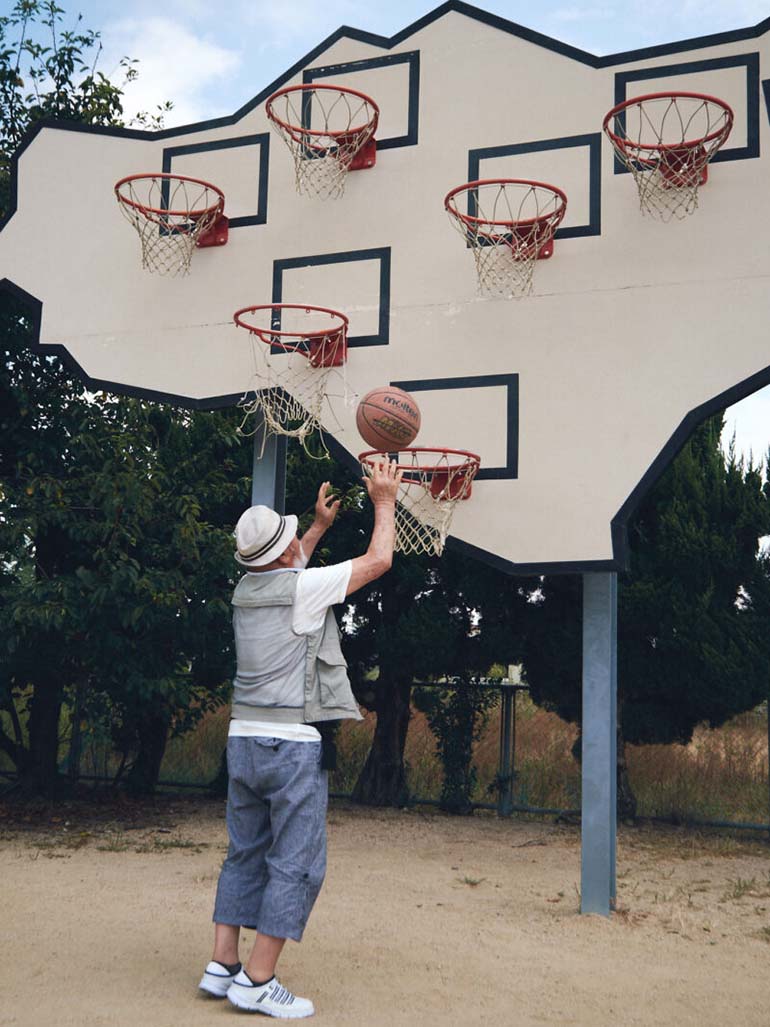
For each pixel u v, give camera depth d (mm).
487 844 8875
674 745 10750
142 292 7680
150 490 9156
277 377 7215
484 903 6453
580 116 6840
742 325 6238
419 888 6871
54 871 7023
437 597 10500
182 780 11547
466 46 7203
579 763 10359
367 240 7180
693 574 9391
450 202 7023
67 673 9727
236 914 4254
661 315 6402
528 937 5539
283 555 4414
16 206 8086
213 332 7449
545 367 6590
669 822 9977
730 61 6547
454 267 6934
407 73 7309
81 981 4359
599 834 6223
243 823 4324
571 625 9914
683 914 6242
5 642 8789
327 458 10477
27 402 9398
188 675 10383
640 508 9734
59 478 9594
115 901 6051
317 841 4152
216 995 4168
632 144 6453
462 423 6719
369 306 7082
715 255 6355
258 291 7391
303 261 7312
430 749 11680
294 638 4215
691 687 9445
